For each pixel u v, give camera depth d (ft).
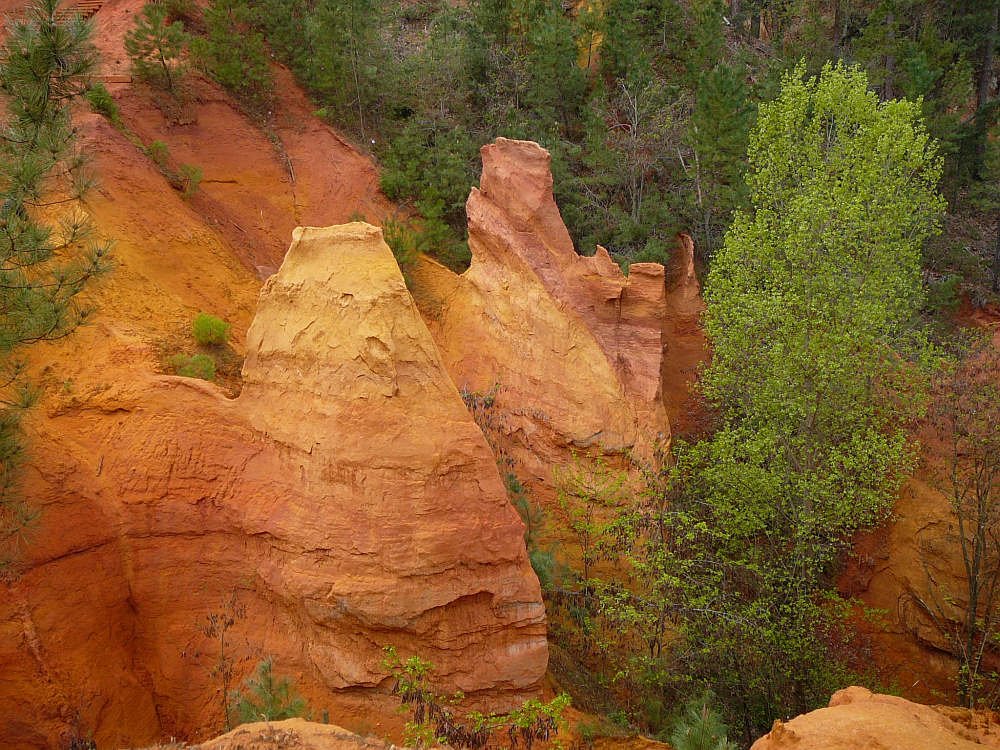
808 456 62.44
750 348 67.10
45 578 42.78
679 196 97.40
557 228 76.69
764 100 100.37
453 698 45.44
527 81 106.73
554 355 73.46
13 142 40.32
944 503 68.49
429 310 78.69
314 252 50.29
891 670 68.03
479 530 46.47
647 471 65.46
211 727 44.21
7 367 41.27
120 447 47.83
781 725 29.68
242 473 48.44
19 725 39.52
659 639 56.49
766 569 59.62
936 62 109.40
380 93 100.78
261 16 98.78
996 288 99.91
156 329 57.11
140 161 70.49
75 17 43.55
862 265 65.98
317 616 45.37
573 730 47.37
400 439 45.96
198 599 47.06
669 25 121.49
